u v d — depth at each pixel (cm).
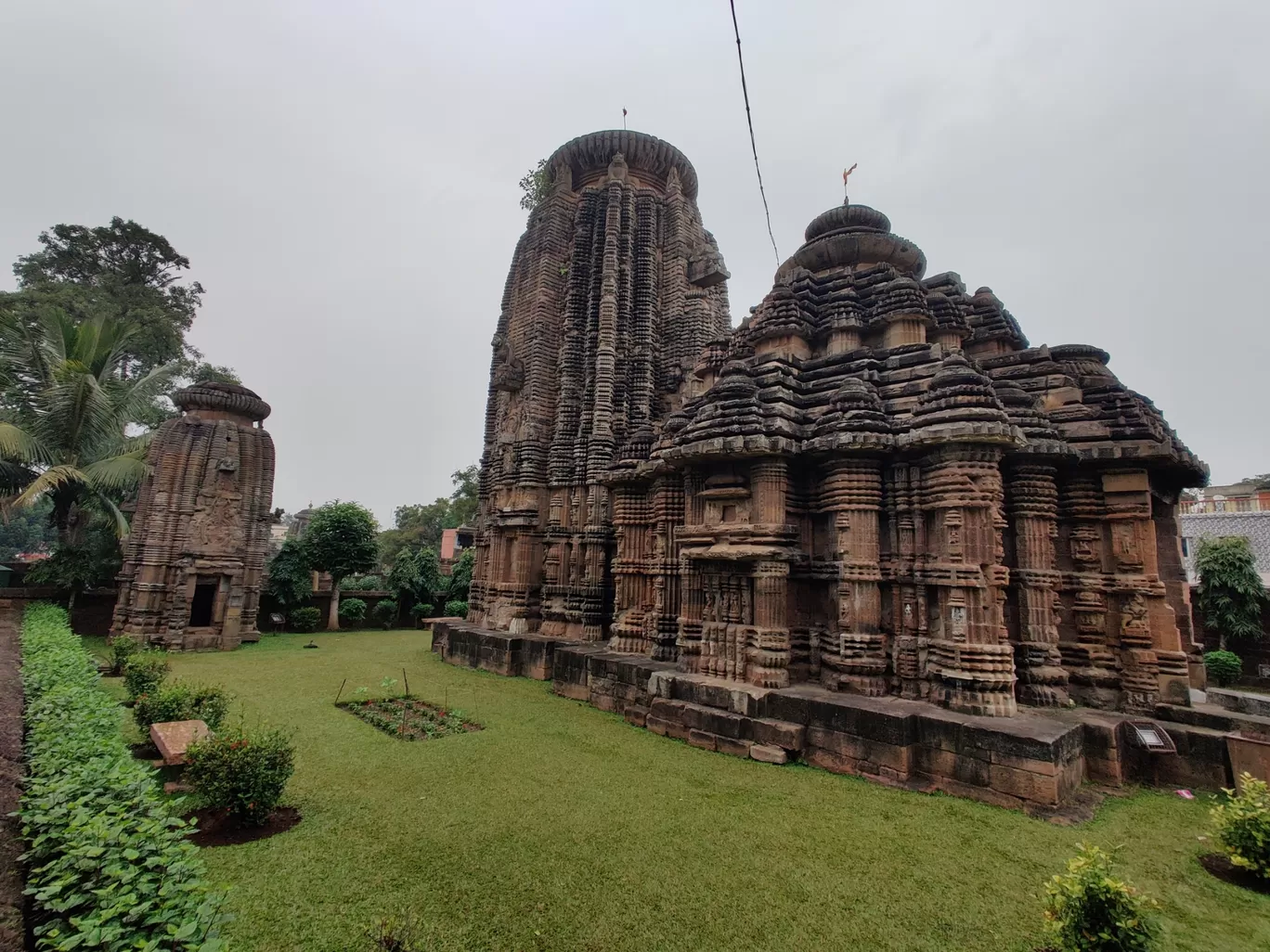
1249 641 2486
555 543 2281
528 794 950
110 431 2878
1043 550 1282
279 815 852
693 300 2525
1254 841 737
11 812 580
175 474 2539
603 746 1220
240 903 630
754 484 1350
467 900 649
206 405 2694
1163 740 1073
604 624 2162
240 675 1942
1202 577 2584
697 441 1366
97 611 2778
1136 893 707
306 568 3444
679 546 1525
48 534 5853
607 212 2514
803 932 610
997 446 1165
